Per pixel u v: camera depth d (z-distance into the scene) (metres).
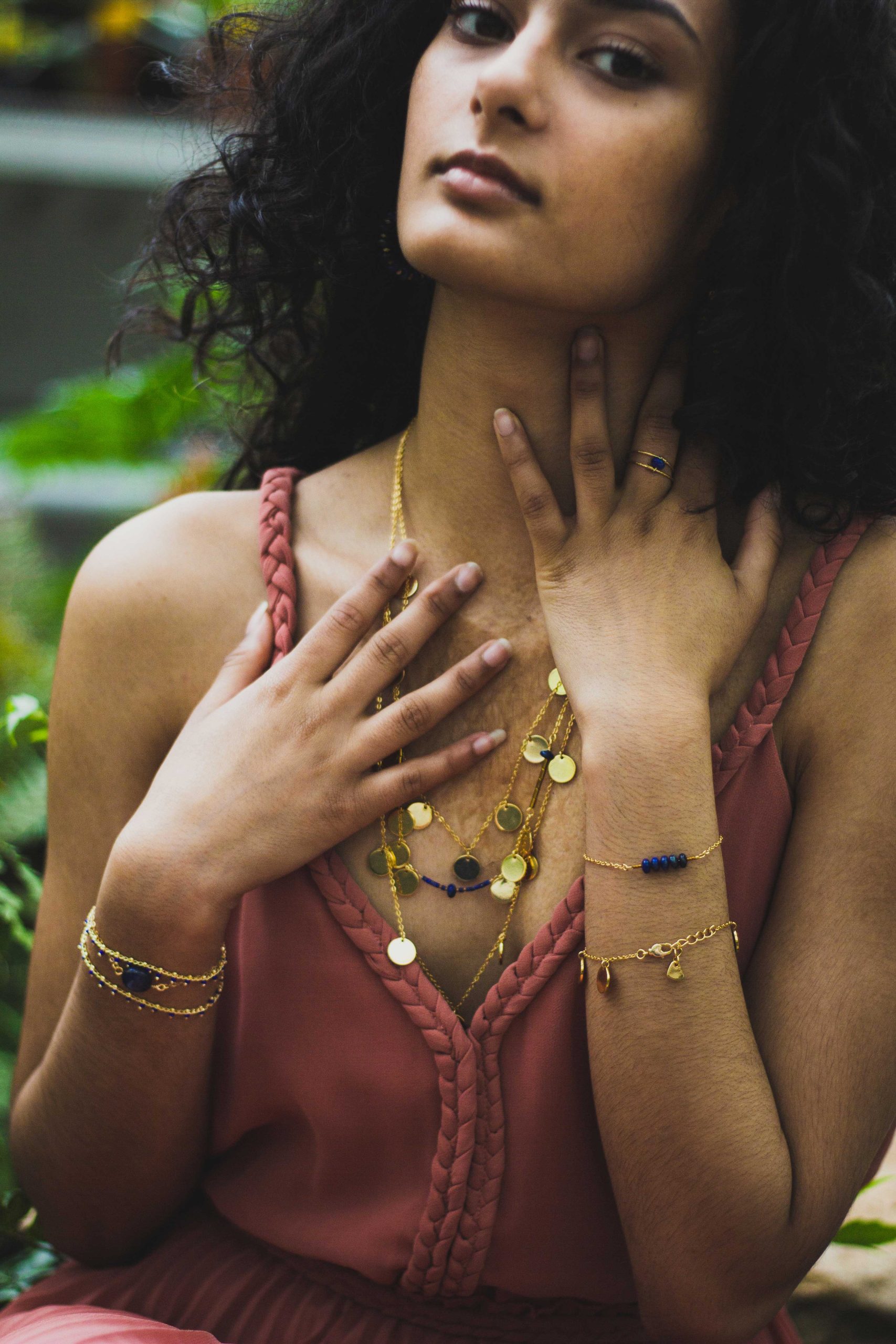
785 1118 1.01
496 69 0.96
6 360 3.06
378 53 1.08
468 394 1.04
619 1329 1.07
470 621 1.06
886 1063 1.02
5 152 2.80
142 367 2.13
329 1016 1.03
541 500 1.03
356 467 1.12
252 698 1.04
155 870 1.01
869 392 1.04
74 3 2.91
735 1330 1.01
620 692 1.00
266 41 1.16
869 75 1.01
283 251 1.15
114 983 1.03
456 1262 1.03
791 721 1.04
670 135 0.99
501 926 1.03
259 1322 1.06
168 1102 1.05
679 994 0.98
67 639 1.11
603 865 0.99
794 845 1.04
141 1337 0.99
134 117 2.86
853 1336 1.30
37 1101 1.08
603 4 0.97
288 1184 1.07
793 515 1.05
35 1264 1.26
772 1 0.99
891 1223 1.33
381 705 1.06
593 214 0.98
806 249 1.02
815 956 1.02
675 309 1.05
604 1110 1.00
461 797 1.04
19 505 2.38
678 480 1.05
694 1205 0.99
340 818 1.02
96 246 2.99
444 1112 1.01
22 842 1.68
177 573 1.09
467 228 0.98
